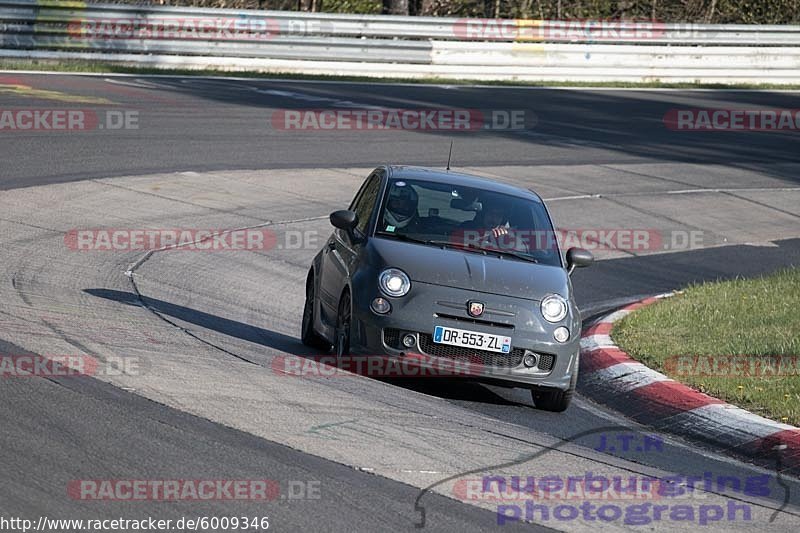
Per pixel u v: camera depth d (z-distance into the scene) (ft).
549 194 217.77
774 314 134.62
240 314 125.59
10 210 158.71
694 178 245.45
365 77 333.83
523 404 101.19
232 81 303.07
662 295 155.12
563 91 343.87
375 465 71.36
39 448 66.64
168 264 144.36
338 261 106.63
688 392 99.40
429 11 478.18
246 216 179.01
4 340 92.02
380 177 113.19
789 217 223.92
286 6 483.92
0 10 293.23
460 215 107.45
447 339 94.73
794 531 68.59
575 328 98.73
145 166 199.52
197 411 78.18
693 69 379.55
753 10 493.36
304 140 237.45
